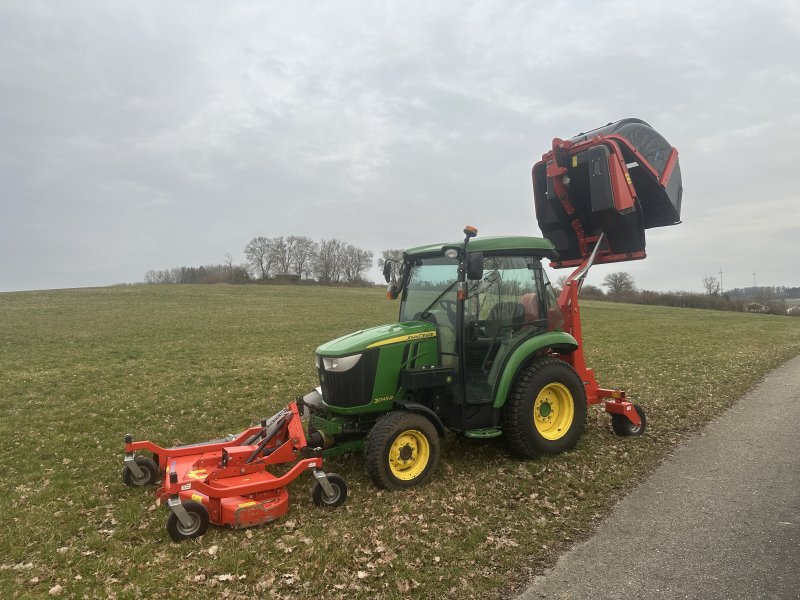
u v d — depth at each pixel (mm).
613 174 6695
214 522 4734
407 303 6715
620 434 7328
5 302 36688
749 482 5641
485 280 6223
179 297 43562
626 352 17281
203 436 8188
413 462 5617
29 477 6242
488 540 4449
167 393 11312
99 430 8461
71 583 3900
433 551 4293
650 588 3764
